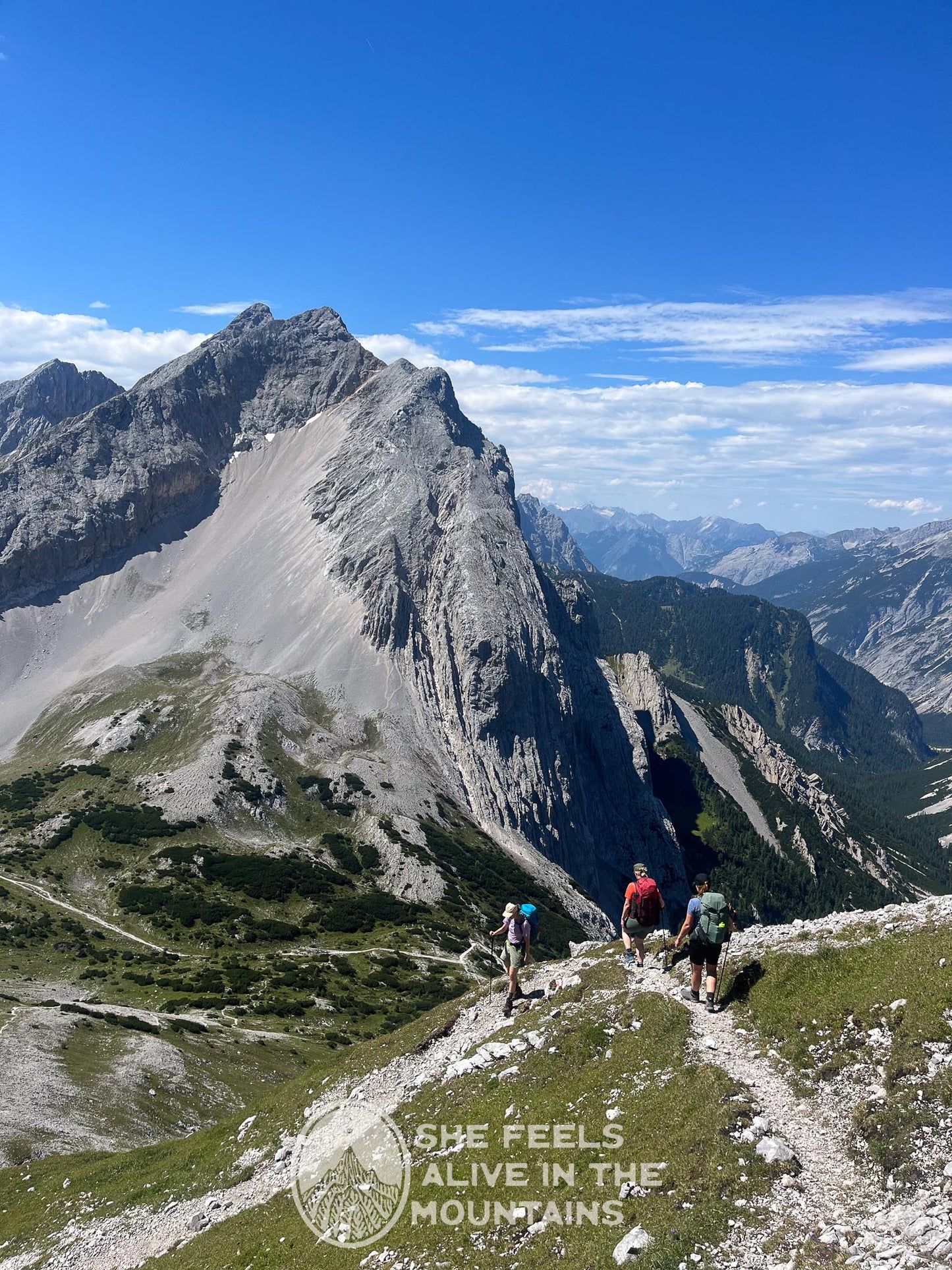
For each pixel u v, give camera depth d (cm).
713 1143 1839
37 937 10225
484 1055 2709
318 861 13850
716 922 2392
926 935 2261
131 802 14800
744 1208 1644
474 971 10912
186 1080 6125
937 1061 1816
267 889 12506
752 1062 2119
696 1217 1641
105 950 10119
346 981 9969
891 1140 1691
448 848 14950
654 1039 2333
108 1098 5475
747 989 2408
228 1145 3288
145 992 8894
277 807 15238
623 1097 2180
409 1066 3031
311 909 12219
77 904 11694
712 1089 2011
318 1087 3253
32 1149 4547
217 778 15300
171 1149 3619
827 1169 1712
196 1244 2628
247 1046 7369
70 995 8400
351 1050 3478
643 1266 1559
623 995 2634
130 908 11631
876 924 2488
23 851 13138
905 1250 1434
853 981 2186
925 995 1983
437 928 12131
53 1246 3097
